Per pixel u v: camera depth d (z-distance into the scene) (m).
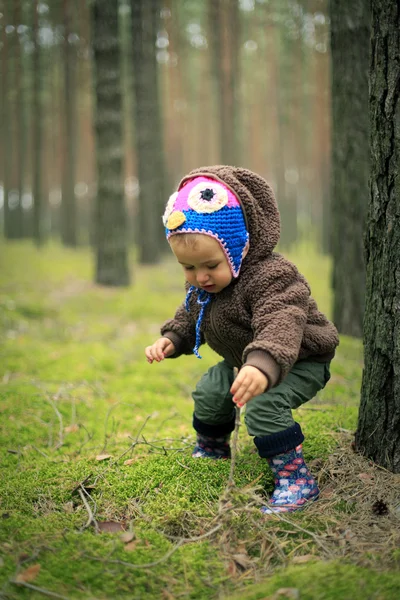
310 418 3.23
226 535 2.11
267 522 2.19
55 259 13.55
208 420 2.66
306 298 2.32
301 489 2.35
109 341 5.89
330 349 2.47
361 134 4.94
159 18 12.44
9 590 1.75
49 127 21.11
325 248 16.52
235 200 2.29
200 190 2.24
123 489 2.49
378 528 2.12
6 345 5.54
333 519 2.20
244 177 2.40
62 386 4.38
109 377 4.70
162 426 3.54
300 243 22.00
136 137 12.22
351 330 5.32
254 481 2.30
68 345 5.66
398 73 2.25
